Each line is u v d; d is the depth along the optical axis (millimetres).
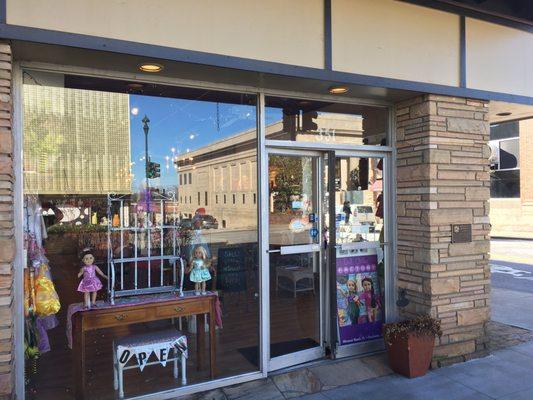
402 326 4242
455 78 4480
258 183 4105
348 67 3928
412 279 4547
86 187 4395
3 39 2807
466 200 4535
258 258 4117
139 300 3723
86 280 3574
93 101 4227
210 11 3363
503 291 8250
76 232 4277
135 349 3648
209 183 4656
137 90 3959
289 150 4305
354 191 4641
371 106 4672
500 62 4797
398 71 4168
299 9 3719
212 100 4211
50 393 3594
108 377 3895
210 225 4570
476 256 4594
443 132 4410
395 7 4168
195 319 4273
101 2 3018
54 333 4164
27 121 3768
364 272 4695
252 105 4160
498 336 5371
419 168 4441
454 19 4488
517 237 18656
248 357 4281
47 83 3695
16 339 3186
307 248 4414
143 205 4609
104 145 4449
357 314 4641
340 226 4570
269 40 3590
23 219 3400
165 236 4492
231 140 4363
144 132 4539
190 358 4289
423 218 4398
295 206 4359
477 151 4617
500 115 5750
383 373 4230
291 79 3795
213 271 4387
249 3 3508
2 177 2793
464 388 3918
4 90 2797
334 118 4520
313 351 4441
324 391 3859
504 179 19719
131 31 3105
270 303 4242
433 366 4340
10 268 2805
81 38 2949
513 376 4172
